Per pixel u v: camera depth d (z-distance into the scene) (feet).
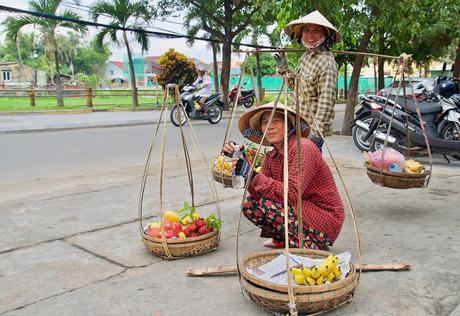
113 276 9.84
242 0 56.44
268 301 7.68
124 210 14.82
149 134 36.29
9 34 62.64
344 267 8.56
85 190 17.71
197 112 43.04
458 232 12.43
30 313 8.32
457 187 17.70
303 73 13.30
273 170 10.53
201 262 10.55
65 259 10.78
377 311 8.25
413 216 13.93
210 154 26.99
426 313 8.18
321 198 10.24
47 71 178.91
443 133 22.97
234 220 13.69
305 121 9.95
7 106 70.79
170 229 10.97
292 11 27.27
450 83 24.89
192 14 60.08
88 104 66.13
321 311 7.74
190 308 8.45
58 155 26.55
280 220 10.02
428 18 30.71
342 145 29.07
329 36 13.19
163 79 67.97
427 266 10.17
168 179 19.56
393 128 23.47
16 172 21.83
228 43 60.80
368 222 13.34
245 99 66.54
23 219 13.92
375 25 29.01
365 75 153.48
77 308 8.49
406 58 13.24
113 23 63.00
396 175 13.19
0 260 10.73
